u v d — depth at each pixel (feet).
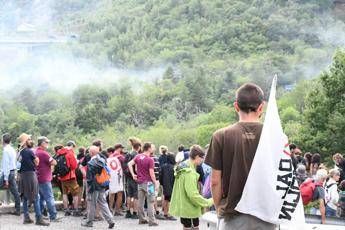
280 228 17.06
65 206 59.00
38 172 53.83
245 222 16.28
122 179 60.75
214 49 510.99
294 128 194.80
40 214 52.75
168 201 59.62
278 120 16.47
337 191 49.21
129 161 59.21
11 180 57.26
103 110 366.43
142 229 52.70
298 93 307.17
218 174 16.63
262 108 17.03
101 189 51.90
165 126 349.20
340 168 57.62
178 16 575.79
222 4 558.56
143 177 55.21
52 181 60.75
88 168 52.06
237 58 488.85
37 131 344.90
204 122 339.98
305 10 540.93
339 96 154.10
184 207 33.53
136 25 578.25
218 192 16.66
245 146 16.52
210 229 29.55
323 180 40.65
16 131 342.03
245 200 16.12
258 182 16.07
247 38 515.09
